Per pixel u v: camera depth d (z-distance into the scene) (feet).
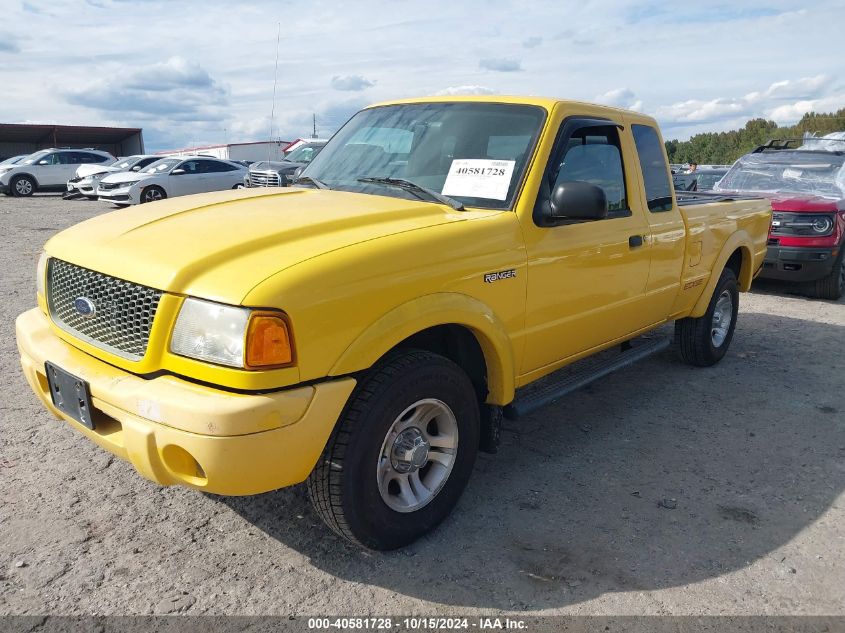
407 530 9.74
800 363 19.79
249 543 9.95
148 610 8.44
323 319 8.18
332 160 13.48
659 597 9.07
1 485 11.14
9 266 30.04
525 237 10.94
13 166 79.30
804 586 9.41
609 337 13.99
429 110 13.16
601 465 12.91
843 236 28.17
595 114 12.99
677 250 15.35
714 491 12.04
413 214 10.36
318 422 8.22
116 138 138.62
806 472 12.89
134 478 11.58
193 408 7.64
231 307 7.80
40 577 8.95
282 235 9.01
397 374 9.07
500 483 12.07
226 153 118.83
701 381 17.95
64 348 9.66
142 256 8.74
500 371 10.77
